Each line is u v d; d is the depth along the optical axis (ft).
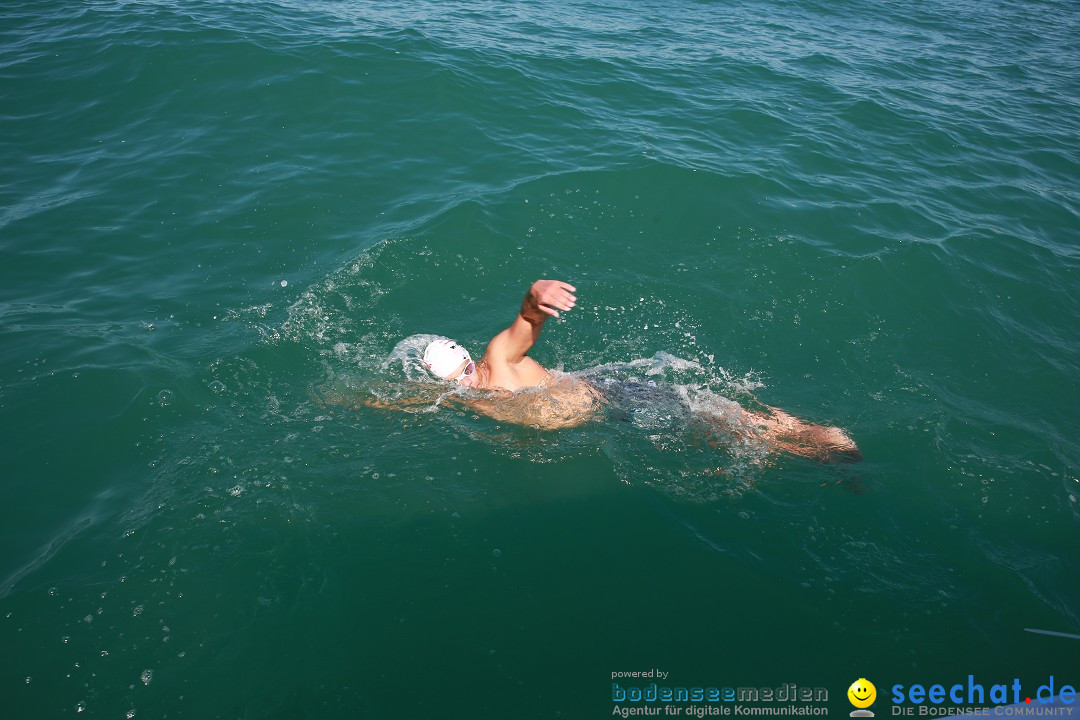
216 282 21.09
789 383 18.42
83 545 13.32
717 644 11.93
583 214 24.98
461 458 15.48
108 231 22.94
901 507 14.62
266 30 35.32
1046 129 33.83
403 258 22.34
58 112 29.12
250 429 16.05
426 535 13.76
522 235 23.72
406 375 17.80
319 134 28.63
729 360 19.16
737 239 24.11
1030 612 12.57
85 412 16.19
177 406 16.51
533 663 11.59
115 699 10.97
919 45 45.55
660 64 37.68
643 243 23.84
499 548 13.55
